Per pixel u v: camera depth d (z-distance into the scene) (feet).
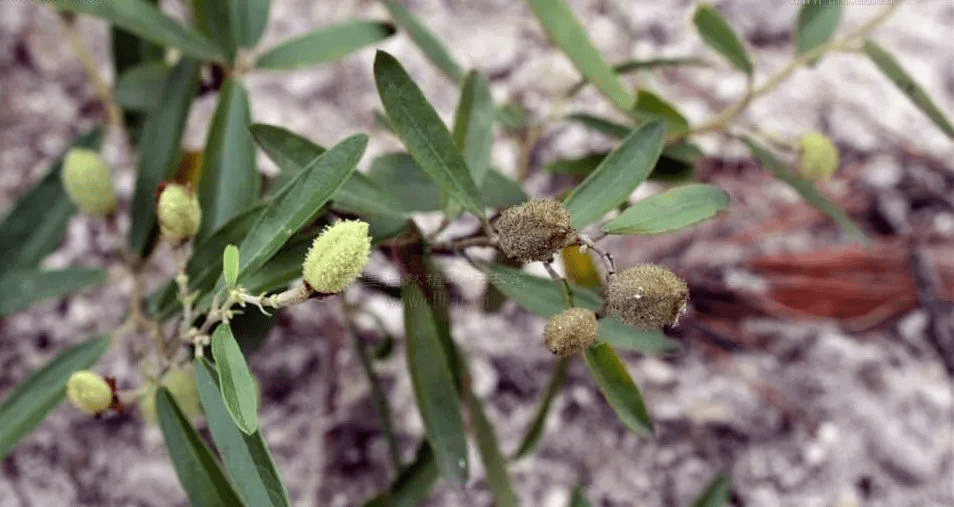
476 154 1.23
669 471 1.62
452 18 1.95
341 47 1.33
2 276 1.39
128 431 1.59
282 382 1.62
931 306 1.67
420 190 1.32
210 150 1.26
